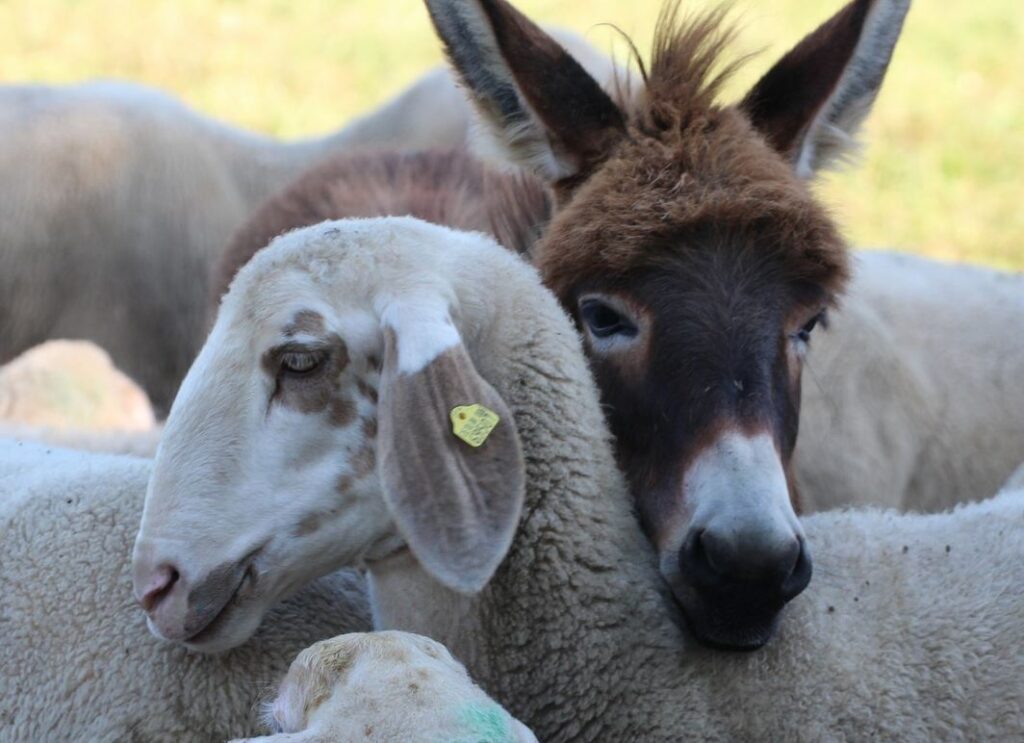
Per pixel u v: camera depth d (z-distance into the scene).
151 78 30.08
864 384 11.03
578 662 6.86
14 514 7.54
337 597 7.54
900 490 11.16
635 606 6.93
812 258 7.52
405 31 35.03
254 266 6.81
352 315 6.62
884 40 8.70
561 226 7.84
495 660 6.92
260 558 6.62
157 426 11.60
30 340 16.05
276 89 29.92
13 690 7.02
